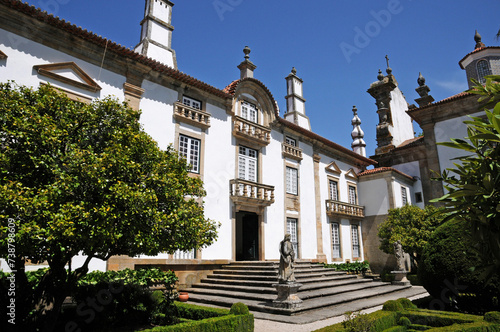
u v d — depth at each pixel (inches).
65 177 225.8
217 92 648.4
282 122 788.0
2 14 416.2
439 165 924.6
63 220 203.3
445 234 350.3
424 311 300.7
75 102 302.2
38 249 215.2
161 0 645.9
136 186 245.6
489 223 157.9
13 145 238.7
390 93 1218.6
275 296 452.4
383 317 272.2
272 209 730.8
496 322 253.1
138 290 349.7
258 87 757.3
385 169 978.1
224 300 452.8
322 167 916.0
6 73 410.0
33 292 282.7
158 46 619.8
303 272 611.8
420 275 362.3
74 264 427.8
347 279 658.2
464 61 1059.9
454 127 911.7
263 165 736.3
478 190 153.8
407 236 738.8
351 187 1012.5
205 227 302.2
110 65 520.4
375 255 965.8
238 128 678.5
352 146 1256.8
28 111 245.3
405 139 1267.2
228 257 618.2
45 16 438.9
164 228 265.3
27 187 221.0
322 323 356.5
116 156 250.1
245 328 288.2
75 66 472.7
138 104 538.0
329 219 892.0
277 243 724.0
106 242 242.2
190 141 603.5
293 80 987.9
